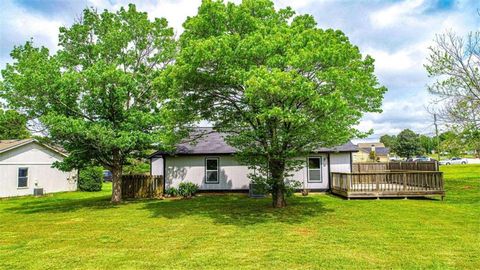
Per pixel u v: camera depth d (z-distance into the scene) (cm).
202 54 934
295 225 947
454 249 677
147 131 1603
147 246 740
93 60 1698
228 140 1261
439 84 1695
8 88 1428
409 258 620
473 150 1656
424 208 1241
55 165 1575
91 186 2686
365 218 1043
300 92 879
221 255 655
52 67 1405
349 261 604
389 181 1592
